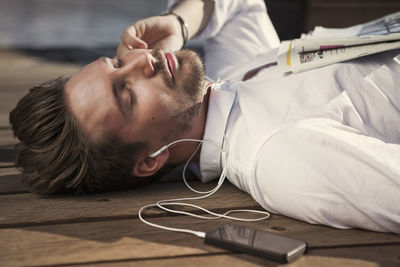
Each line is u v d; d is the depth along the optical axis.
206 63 3.28
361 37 2.33
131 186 2.51
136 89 2.29
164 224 2.11
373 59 2.37
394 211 1.91
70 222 2.16
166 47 2.88
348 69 2.34
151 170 2.42
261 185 2.15
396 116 2.27
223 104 2.42
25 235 2.03
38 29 8.76
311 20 5.50
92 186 2.43
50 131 2.34
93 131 2.30
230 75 2.85
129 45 2.79
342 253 1.86
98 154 2.33
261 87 2.41
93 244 1.94
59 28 8.84
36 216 2.19
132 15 10.38
